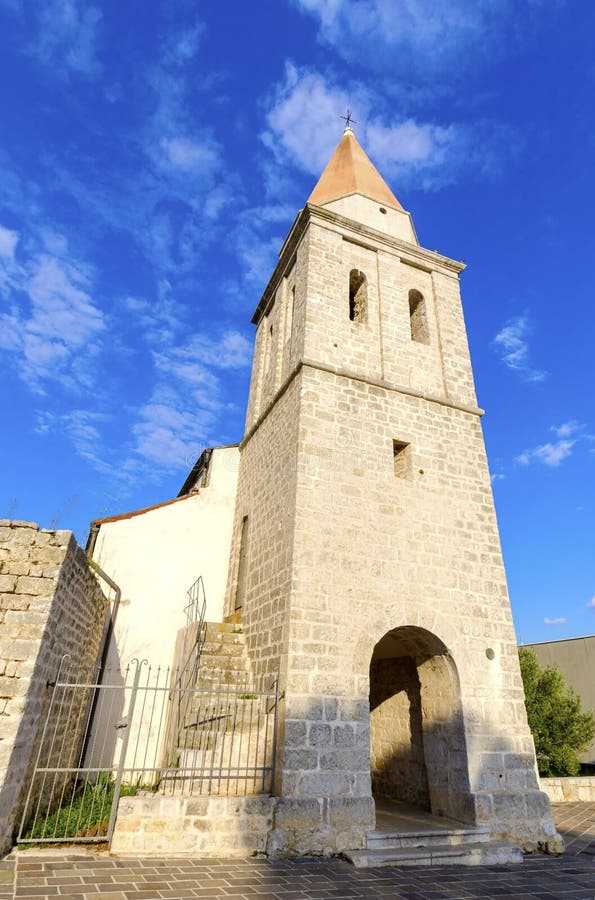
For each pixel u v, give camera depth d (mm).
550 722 19047
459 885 7180
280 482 11766
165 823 7578
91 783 11594
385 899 6379
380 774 13344
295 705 8797
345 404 12039
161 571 14820
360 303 14891
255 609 11555
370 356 13297
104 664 13250
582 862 8750
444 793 10117
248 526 14094
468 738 9852
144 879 6371
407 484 11805
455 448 12961
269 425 13758
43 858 6852
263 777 8555
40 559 7828
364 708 9234
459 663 10438
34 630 7379
